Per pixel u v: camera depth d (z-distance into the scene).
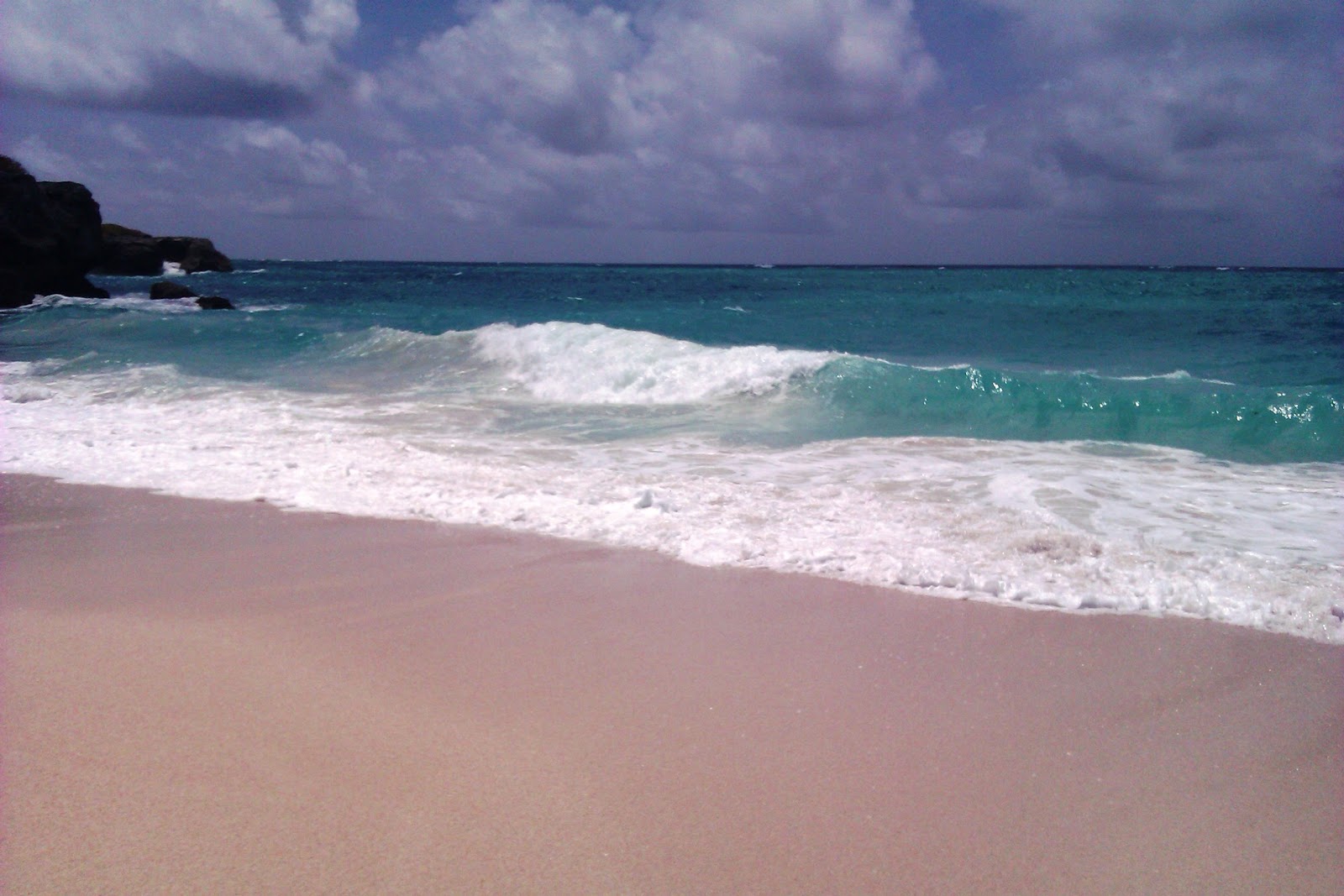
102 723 3.40
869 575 5.21
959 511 6.39
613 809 2.89
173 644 4.21
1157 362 16.55
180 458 8.08
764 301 33.62
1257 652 4.19
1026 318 25.22
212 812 2.81
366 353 15.44
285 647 4.19
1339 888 2.58
